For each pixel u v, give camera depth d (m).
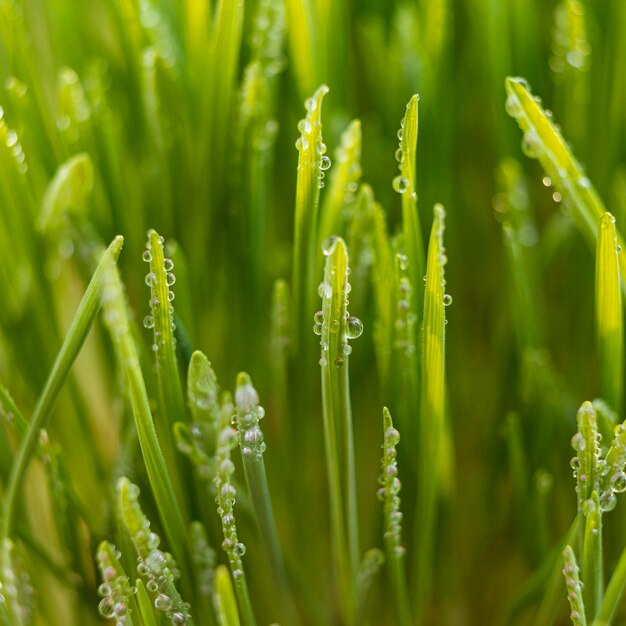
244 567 0.39
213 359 0.42
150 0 0.42
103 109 0.42
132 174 0.43
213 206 0.41
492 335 0.44
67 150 0.41
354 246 0.39
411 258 0.38
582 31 0.42
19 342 0.40
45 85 0.45
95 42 0.44
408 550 0.40
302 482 0.41
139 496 0.39
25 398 0.41
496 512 0.42
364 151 0.43
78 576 0.39
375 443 0.43
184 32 0.42
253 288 0.41
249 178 0.41
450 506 0.40
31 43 0.44
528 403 0.41
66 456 0.41
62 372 0.36
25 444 0.36
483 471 0.43
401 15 0.44
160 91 0.41
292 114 0.43
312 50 0.41
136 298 0.42
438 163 0.43
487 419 0.43
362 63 0.45
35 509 0.41
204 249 0.42
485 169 0.45
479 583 0.42
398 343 0.38
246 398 0.35
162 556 0.36
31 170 0.42
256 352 0.42
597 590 0.36
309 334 0.40
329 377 0.36
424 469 0.38
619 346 0.38
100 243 0.41
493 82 0.43
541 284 0.43
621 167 0.43
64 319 0.44
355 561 0.38
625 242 0.41
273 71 0.42
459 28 0.45
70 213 0.41
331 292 0.35
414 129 0.37
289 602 0.39
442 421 0.38
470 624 0.42
